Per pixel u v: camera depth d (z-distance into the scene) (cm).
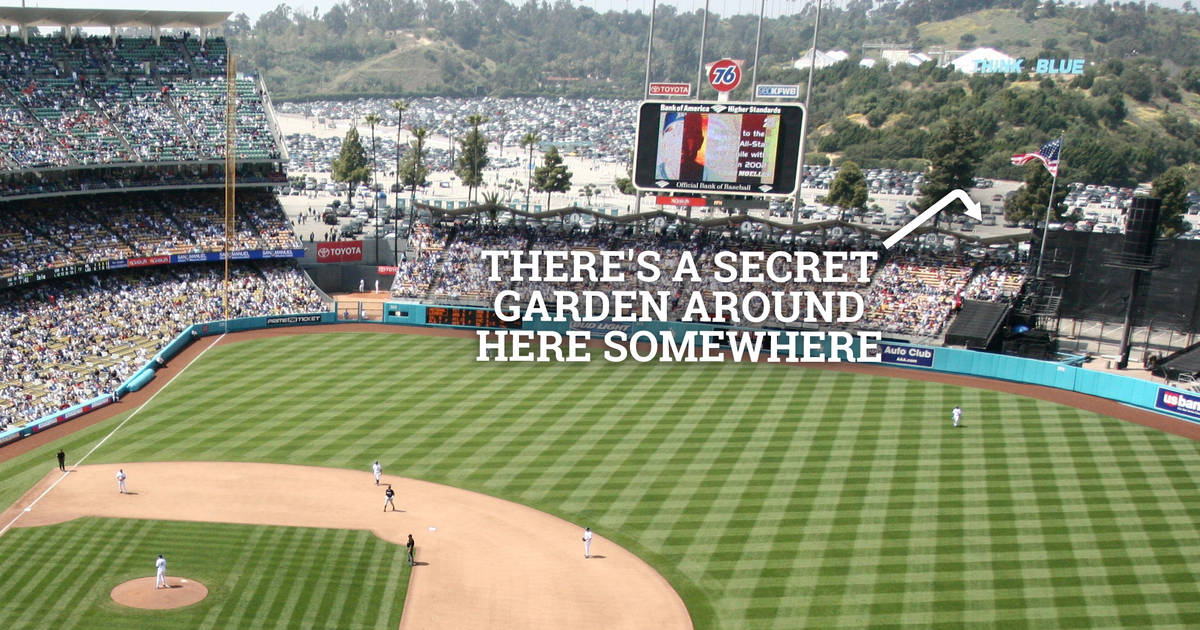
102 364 8612
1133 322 9694
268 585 4944
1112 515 6028
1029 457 7006
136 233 10650
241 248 11269
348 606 4784
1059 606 4938
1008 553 5491
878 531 5734
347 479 6369
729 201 10919
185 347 9419
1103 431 7612
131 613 4603
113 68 11656
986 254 11025
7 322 8806
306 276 11762
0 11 10906
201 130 11431
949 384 8856
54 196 9894
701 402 8088
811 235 12738
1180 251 10469
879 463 6812
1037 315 10156
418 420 7475
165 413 7544
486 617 4762
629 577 5191
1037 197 15575
